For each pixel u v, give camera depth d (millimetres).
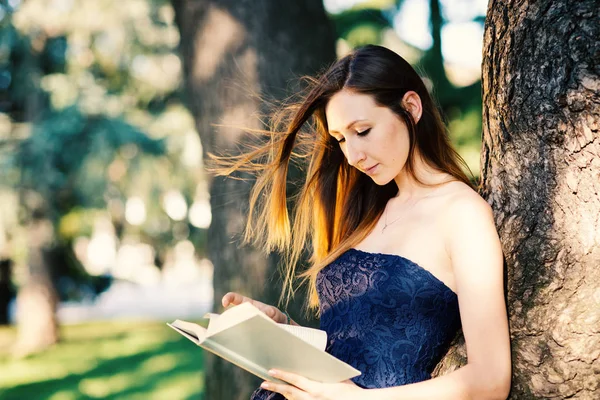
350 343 2004
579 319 1800
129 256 16891
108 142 14195
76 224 15844
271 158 2559
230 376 4074
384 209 2172
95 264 16969
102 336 16047
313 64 3998
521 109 1944
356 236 2141
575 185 1840
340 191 2412
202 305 23500
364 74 2014
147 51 15109
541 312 1851
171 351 13266
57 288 15641
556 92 1867
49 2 14289
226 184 3945
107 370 12117
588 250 1812
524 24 1946
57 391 10875
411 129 2043
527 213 1921
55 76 14672
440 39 7230
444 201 1980
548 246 1863
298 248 2572
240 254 3865
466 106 7258
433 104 2133
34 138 14000
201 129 4164
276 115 2701
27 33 14422
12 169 14055
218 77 4027
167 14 14836
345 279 2072
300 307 3744
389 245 2049
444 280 1943
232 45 4008
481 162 2152
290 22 3992
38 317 15320
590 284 1802
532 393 1840
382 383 1929
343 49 9281
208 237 4074
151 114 15531
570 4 1867
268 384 1837
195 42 4145
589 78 1815
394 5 9328
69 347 14836
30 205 14641
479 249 1852
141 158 14500
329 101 2074
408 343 1938
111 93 14953
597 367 1777
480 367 1758
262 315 1673
